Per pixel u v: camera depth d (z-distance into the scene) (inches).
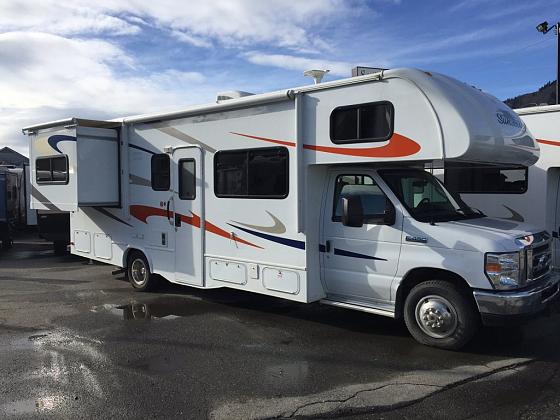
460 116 193.9
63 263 448.8
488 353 202.5
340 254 231.5
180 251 289.6
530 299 192.9
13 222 658.8
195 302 293.0
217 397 163.6
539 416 149.1
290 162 234.4
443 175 339.3
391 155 207.0
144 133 307.0
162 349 211.3
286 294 240.4
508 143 217.9
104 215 338.3
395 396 162.9
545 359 195.8
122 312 271.6
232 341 221.5
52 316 264.2
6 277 377.1
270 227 244.5
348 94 217.3
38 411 154.0
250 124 250.2
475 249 194.9
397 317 217.5
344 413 152.2
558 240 307.9
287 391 167.9
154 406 157.4
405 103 203.3
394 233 215.3
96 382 176.2
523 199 308.2
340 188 234.7
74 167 310.0
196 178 277.0
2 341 222.1
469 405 156.5
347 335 228.8
